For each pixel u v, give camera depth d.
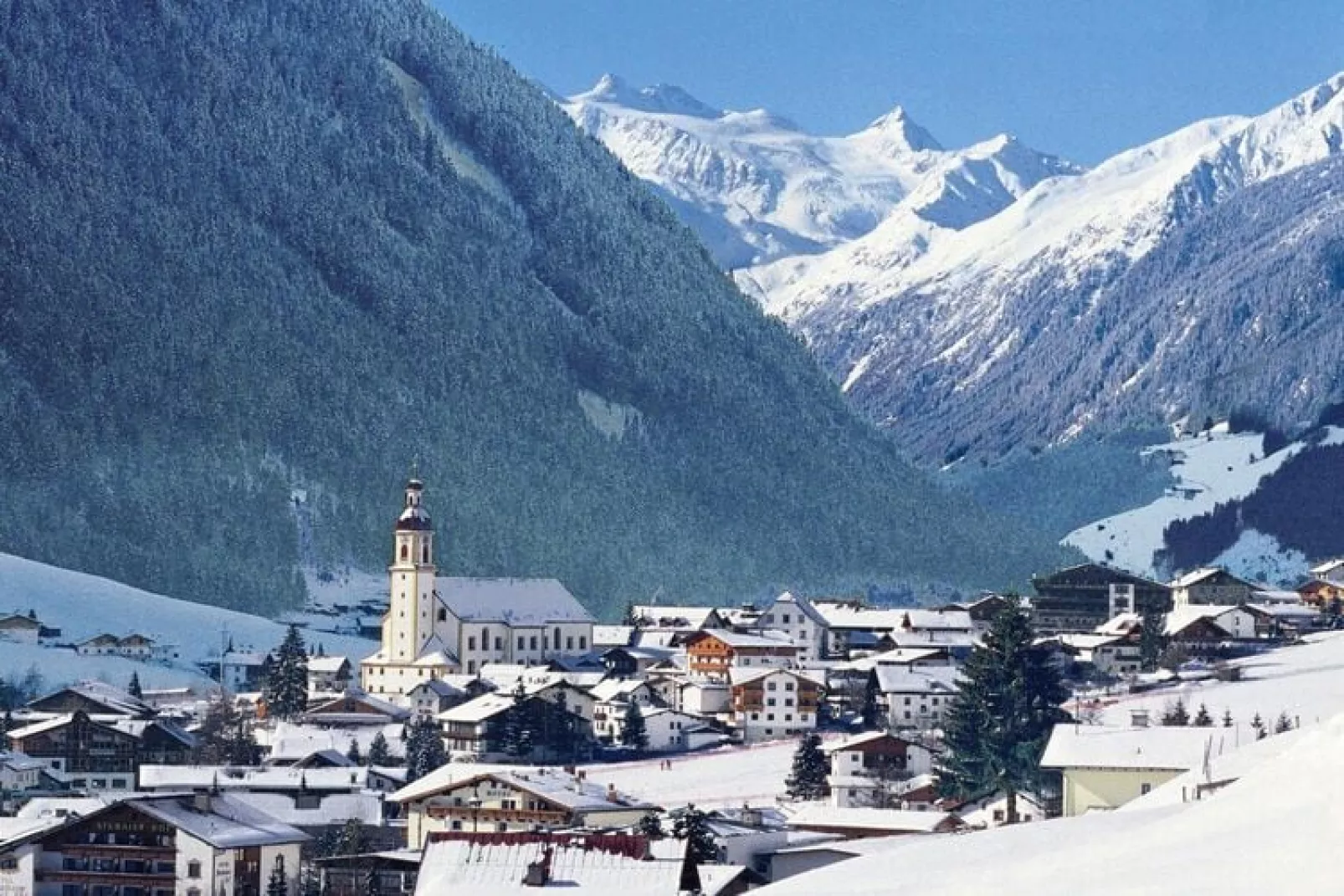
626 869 171.12
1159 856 125.00
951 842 153.88
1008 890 126.75
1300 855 117.31
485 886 170.50
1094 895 120.25
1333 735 133.88
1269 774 134.12
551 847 174.75
